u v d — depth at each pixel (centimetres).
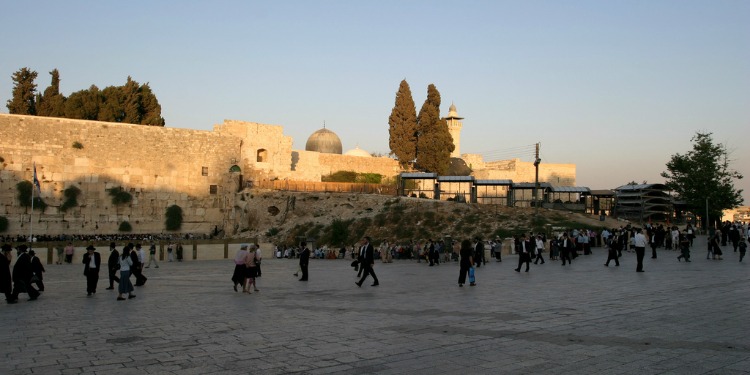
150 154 6819
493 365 869
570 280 2205
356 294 1930
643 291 1750
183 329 1245
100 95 7338
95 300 1909
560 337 1073
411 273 2942
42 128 6156
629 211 7525
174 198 6956
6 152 5934
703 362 858
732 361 862
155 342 1095
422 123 8638
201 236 7019
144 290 2230
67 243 4384
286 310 1541
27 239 5722
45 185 6134
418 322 1283
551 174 10369
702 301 1498
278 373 845
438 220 5916
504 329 1170
